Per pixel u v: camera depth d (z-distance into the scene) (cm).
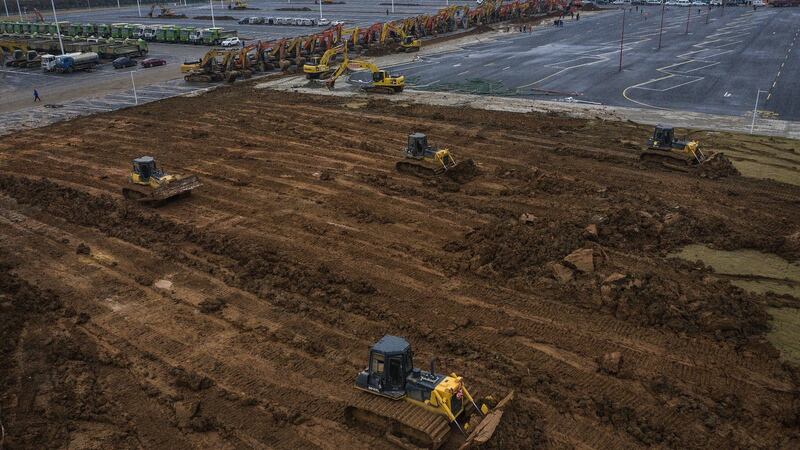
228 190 3550
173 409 1830
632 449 1642
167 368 2014
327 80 6481
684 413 1764
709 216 3081
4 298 2419
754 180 3566
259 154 4200
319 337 2156
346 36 8656
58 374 2000
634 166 3803
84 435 1738
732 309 2242
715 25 10431
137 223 3145
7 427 1762
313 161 4019
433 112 5238
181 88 6575
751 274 2542
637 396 1838
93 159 4200
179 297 2438
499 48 8825
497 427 1664
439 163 3616
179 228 3044
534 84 6378
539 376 1916
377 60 8006
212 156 4188
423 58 8112
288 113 5319
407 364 1695
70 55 7556
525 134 4534
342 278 2516
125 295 2461
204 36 9625
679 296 2317
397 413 1633
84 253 2820
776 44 8238
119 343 2150
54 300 2422
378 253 2759
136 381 1958
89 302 2417
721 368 1955
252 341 2144
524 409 1780
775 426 1714
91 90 6562
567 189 3438
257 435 1725
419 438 1639
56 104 5938
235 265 2680
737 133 4506
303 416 1778
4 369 2023
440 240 2881
